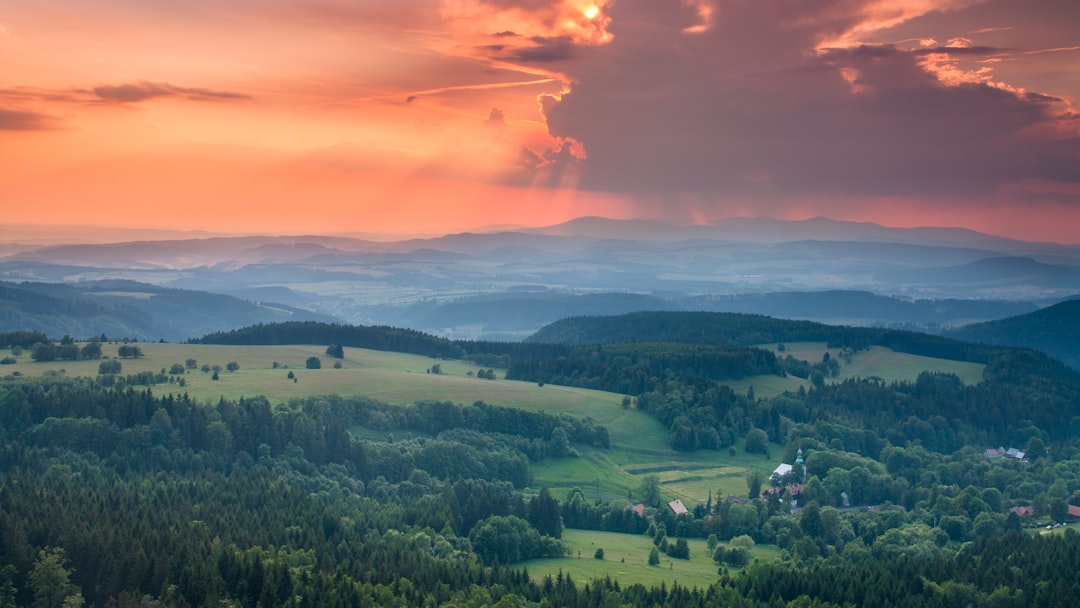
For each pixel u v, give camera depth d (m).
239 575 189.25
